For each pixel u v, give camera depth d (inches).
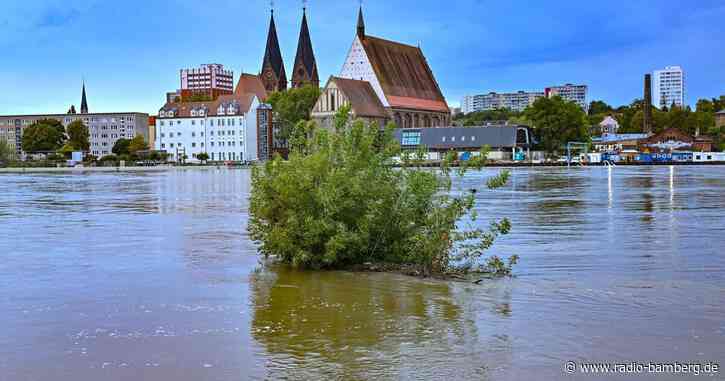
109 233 1202.6
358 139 895.1
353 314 591.8
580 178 3312.0
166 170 5748.0
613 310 591.5
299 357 471.2
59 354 481.7
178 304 634.8
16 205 1898.4
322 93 7229.3
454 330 534.9
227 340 513.3
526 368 442.9
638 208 1604.3
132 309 614.2
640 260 858.1
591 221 1325.0
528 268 810.8
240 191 2497.5
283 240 834.8
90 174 4928.6
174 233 1197.1
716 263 829.2
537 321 557.3
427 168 885.2
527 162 6058.1
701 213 1469.0
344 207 850.1
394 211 861.2
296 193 850.1
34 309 614.5
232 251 978.1
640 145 7755.9
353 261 857.5
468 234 847.7
